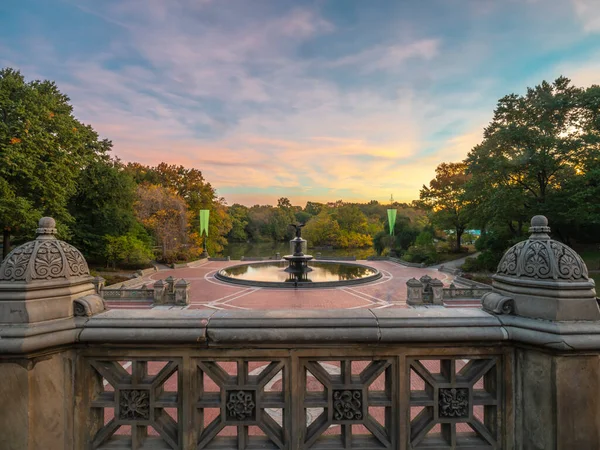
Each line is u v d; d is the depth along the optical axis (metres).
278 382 7.27
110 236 28.31
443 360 2.09
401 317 2.01
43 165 18.70
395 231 42.69
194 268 31.42
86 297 2.06
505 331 1.93
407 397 2.02
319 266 28.03
